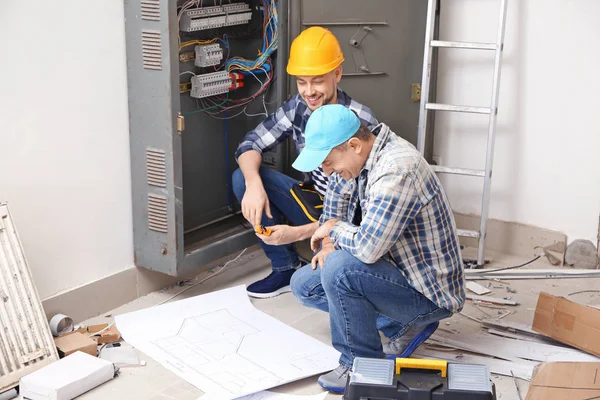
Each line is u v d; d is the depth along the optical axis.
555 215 3.64
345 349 2.50
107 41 2.93
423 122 3.60
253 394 2.54
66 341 2.78
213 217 3.69
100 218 3.07
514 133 3.66
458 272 2.49
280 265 3.30
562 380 2.32
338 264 2.38
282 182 3.25
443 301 2.43
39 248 2.88
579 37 3.38
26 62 2.69
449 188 3.91
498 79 3.44
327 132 2.26
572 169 3.55
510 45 3.56
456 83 3.76
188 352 2.79
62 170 2.89
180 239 3.12
